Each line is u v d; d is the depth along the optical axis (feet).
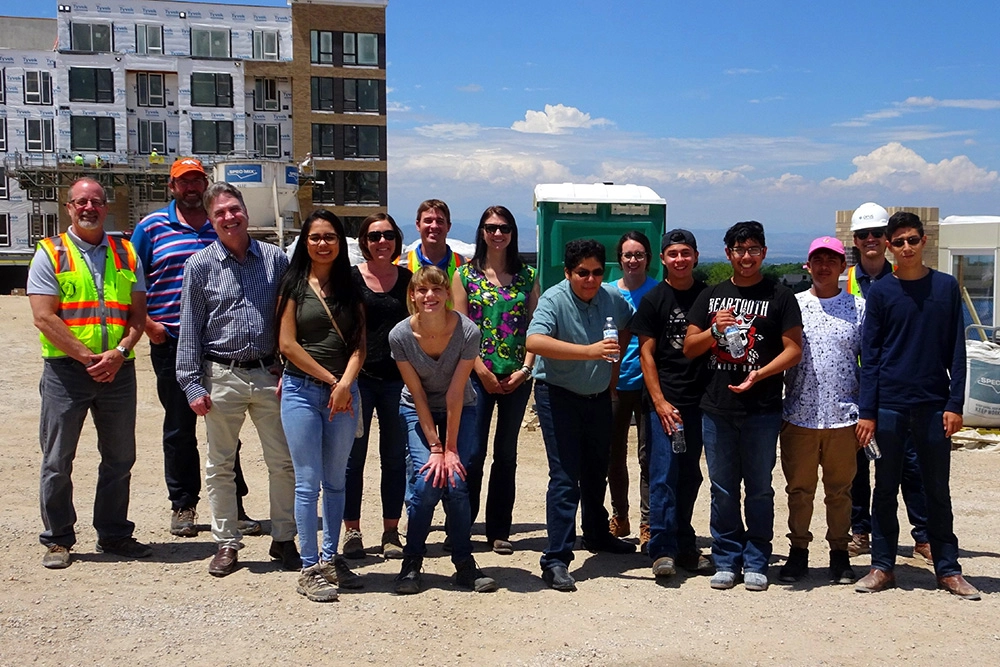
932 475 18.06
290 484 19.25
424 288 17.37
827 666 14.66
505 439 21.03
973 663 14.80
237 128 168.35
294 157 171.32
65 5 163.32
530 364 20.86
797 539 19.19
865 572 19.77
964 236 46.98
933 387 17.85
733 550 18.79
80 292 18.95
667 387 19.38
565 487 18.69
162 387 21.52
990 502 26.71
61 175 160.56
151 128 165.99
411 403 18.43
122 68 163.63
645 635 15.85
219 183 18.83
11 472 28.09
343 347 17.87
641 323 19.38
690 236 19.47
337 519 18.17
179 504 21.86
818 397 18.63
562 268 33.09
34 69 162.40
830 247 18.80
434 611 16.83
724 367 18.42
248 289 18.69
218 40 169.37
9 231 165.48
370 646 15.21
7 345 59.16
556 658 14.83
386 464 20.57
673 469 19.06
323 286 18.02
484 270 21.12
